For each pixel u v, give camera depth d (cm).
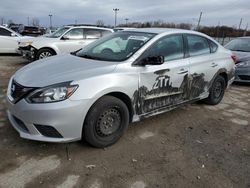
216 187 286
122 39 428
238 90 733
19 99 312
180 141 387
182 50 449
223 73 556
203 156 348
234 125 466
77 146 349
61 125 305
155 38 406
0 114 436
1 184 268
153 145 368
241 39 916
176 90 434
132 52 381
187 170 313
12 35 1254
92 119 326
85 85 315
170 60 421
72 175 289
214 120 482
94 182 280
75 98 306
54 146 345
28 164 304
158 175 300
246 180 302
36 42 981
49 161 312
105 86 329
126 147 358
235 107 569
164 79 405
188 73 448
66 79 314
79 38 1033
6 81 691
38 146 342
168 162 328
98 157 328
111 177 290
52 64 374
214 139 403
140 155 339
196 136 408
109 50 411
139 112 386
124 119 362
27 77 335
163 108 423
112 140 355
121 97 362
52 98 300
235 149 375
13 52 1262
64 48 1011
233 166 329
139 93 374
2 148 333
